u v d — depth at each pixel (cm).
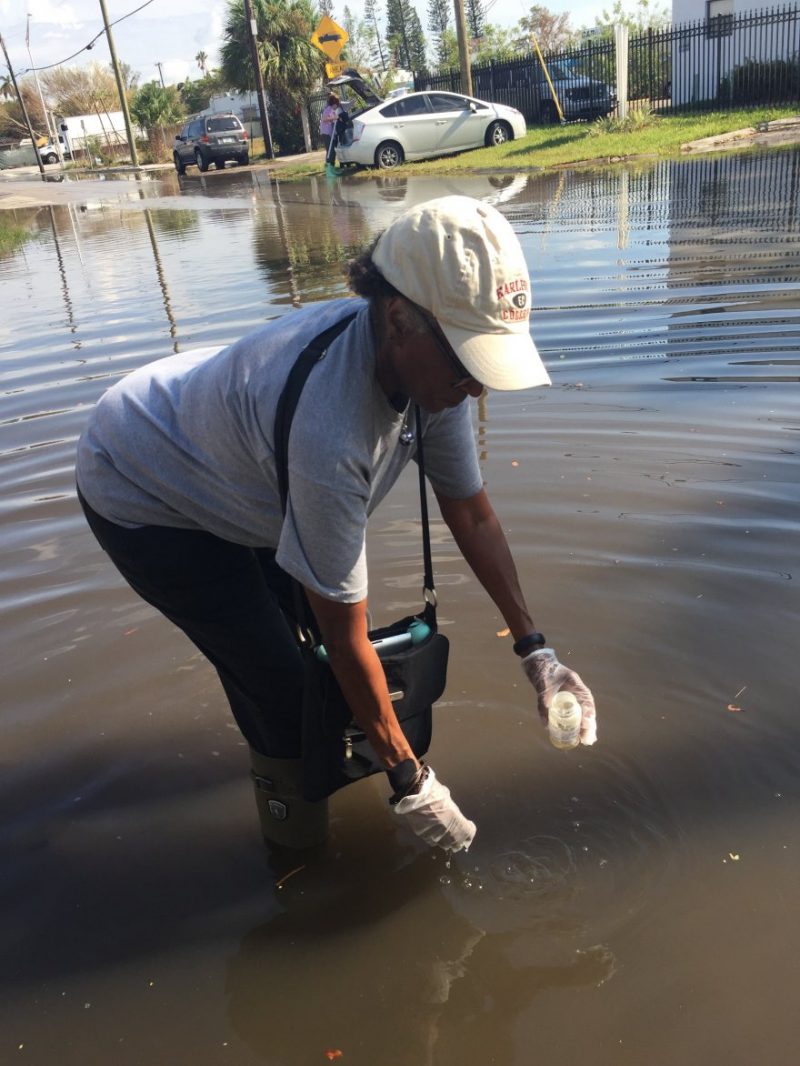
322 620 195
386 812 268
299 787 242
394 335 175
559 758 277
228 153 2958
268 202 1703
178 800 273
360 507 185
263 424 187
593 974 211
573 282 785
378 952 222
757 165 1357
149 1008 212
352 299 198
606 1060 193
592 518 396
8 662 335
